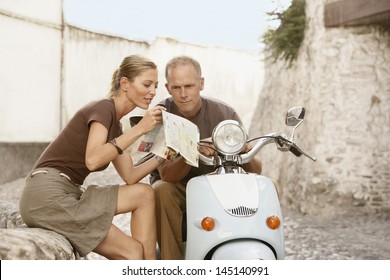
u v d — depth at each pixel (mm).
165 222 4117
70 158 4074
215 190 3535
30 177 4055
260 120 16000
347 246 8969
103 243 3975
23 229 3809
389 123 11867
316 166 12148
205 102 4594
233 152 3674
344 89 12016
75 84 17062
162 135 3734
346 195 11914
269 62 15930
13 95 15047
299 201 12711
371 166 11891
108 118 3980
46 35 16047
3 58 14695
